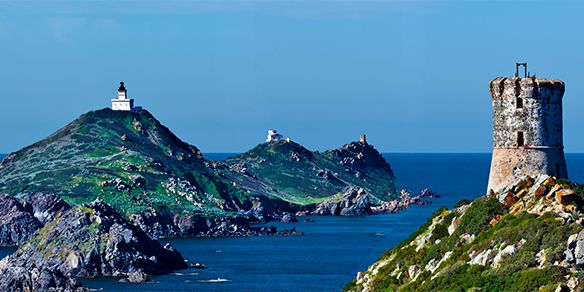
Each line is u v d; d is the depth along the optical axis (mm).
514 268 129250
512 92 151250
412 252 163375
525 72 153250
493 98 153875
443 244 153625
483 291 129625
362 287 169250
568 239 126312
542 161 150125
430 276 146250
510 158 152000
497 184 153500
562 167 152000
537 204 143375
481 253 139000
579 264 122562
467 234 151000
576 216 134000
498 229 143875
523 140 151125
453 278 137750
